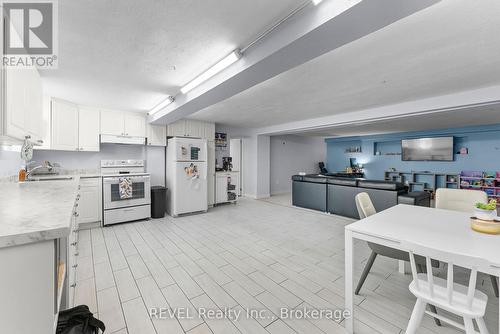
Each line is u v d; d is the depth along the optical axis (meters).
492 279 1.87
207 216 4.71
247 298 1.92
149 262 2.58
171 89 3.11
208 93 2.66
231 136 6.86
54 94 3.34
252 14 1.56
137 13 1.55
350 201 4.47
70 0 1.41
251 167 7.15
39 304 0.75
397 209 2.13
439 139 6.88
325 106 4.17
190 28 1.73
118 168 4.53
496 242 1.30
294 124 5.84
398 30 1.76
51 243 0.78
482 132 6.23
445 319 1.25
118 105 4.00
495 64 2.38
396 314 1.70
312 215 4.78
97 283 2.13
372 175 8.64
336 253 2.84
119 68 2.44
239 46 1.98
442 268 2.38
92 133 4.04
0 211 1.02
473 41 1.93
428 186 7.29
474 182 6.32
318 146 9.92
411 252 1.25
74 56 2.17
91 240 3.27
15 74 1.57
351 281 1.53
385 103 3.96
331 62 2.33
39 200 1.31
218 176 5.75
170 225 4.04
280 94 3.43
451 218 1.81
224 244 3.13
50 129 3.41
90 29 1.74
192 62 2.30
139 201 4.27
